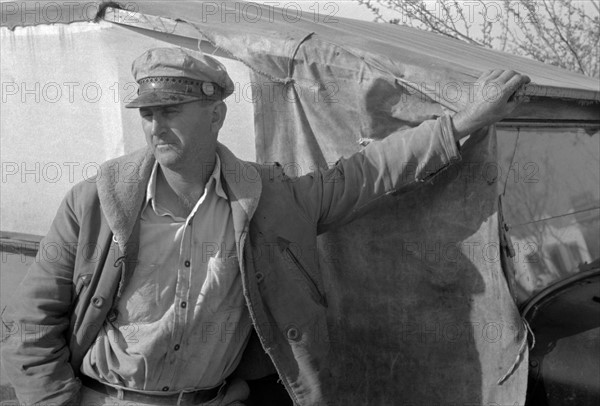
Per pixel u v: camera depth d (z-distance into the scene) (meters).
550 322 2.36
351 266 2.39
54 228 2.06
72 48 2.61
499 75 2.07
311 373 2.13
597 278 2.69
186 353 2.04
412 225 2.28
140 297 2.00
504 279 2.14
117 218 1.96
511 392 2.13
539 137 2.95
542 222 2.92
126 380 2.05
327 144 2.37
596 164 3.36
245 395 2.26
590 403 2.10
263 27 2.40
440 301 2.26
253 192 2.04
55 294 2.04
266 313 2.09
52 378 2.04
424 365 2.29
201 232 2.03
